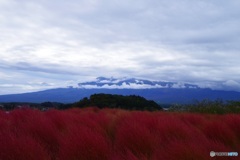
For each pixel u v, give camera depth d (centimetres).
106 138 676
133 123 716
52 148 617
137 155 565
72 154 524
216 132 754
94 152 520
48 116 966
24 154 491
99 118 990
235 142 741
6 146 504
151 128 768
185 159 494
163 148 563
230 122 902
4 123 781
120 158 530
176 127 716
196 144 555
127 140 608
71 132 626
